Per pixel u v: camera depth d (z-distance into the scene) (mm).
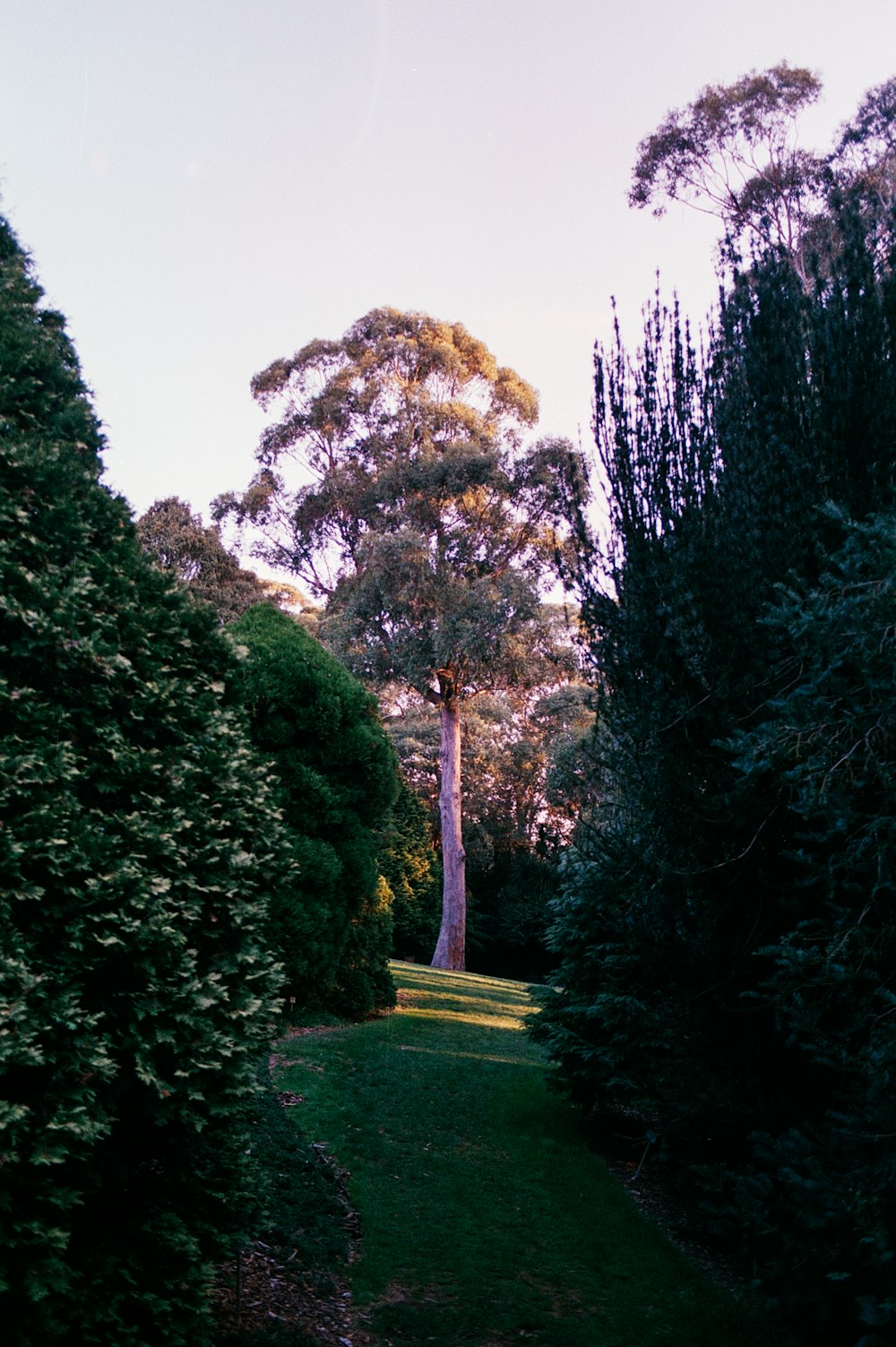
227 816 4449
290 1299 5250
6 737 3738
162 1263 4031
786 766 4684
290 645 11930
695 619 5766
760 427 5992
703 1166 5633
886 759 4129
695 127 18781
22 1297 3336
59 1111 3328
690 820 6004
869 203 6945
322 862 11320
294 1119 8047
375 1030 11852
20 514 4031
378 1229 6453
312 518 29828
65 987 3543
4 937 3346
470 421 28859
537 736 34000
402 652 24703
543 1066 11250
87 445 4695
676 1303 5820
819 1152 4590
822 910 5543
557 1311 5594
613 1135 9234
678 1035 6219
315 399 30375
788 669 5398
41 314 4957
